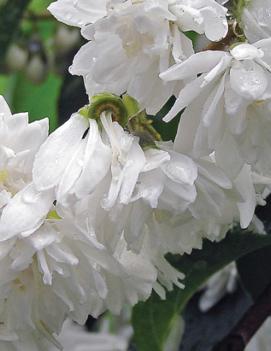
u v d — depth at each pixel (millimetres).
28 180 218
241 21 215
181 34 212
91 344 375
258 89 206
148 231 224
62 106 352
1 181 216
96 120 217
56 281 217
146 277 230
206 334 317
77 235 213
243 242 271
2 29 354
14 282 220
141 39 211
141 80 213
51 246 212
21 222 209
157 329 291
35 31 423
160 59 210
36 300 223
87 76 218
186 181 211
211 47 217
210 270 280
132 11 208
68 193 208
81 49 215
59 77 423
